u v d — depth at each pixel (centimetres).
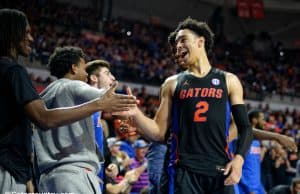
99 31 2208
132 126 311
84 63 340
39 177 304
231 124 338
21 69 249
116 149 616
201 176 285
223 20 2909
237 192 295
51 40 1797
